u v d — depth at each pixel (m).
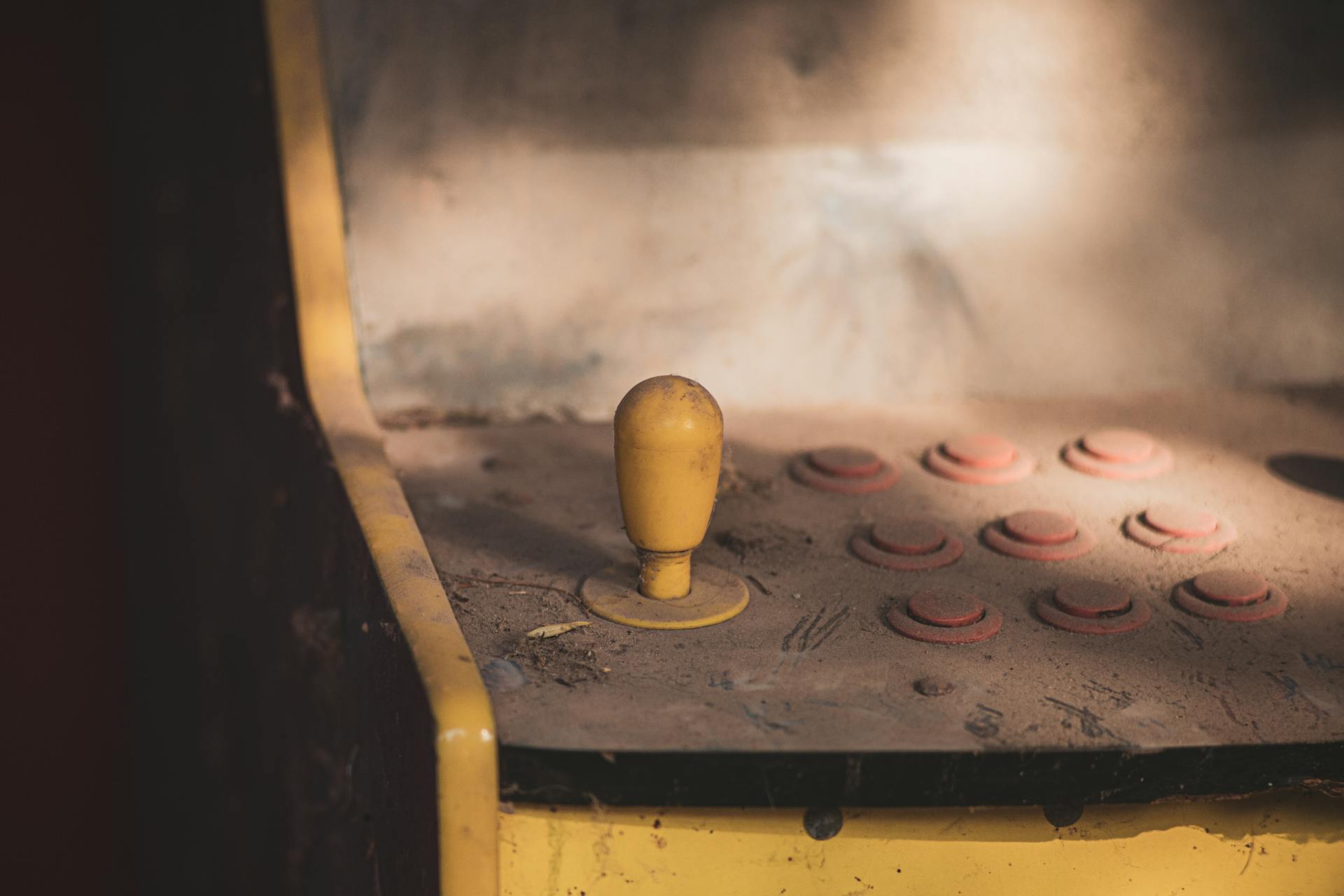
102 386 1.18
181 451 1.13
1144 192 1.04
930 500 0.92
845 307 1.02
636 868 0.78
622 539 0.88
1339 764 0.78
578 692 0.79
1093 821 0.79
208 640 1.15
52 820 1.21
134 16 1.09
